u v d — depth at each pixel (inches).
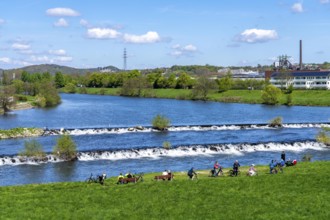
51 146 3725.4
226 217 1530.5
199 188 1915.6
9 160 3110.2
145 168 2920.8
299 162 2696.9
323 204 1627.7
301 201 1673.2
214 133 4618.6
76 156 3243.1
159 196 1803.6
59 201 1754.4
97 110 7564.0
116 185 2096.5
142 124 5585.6
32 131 4443.9
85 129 4692.4
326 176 2054.6
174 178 2285.9
